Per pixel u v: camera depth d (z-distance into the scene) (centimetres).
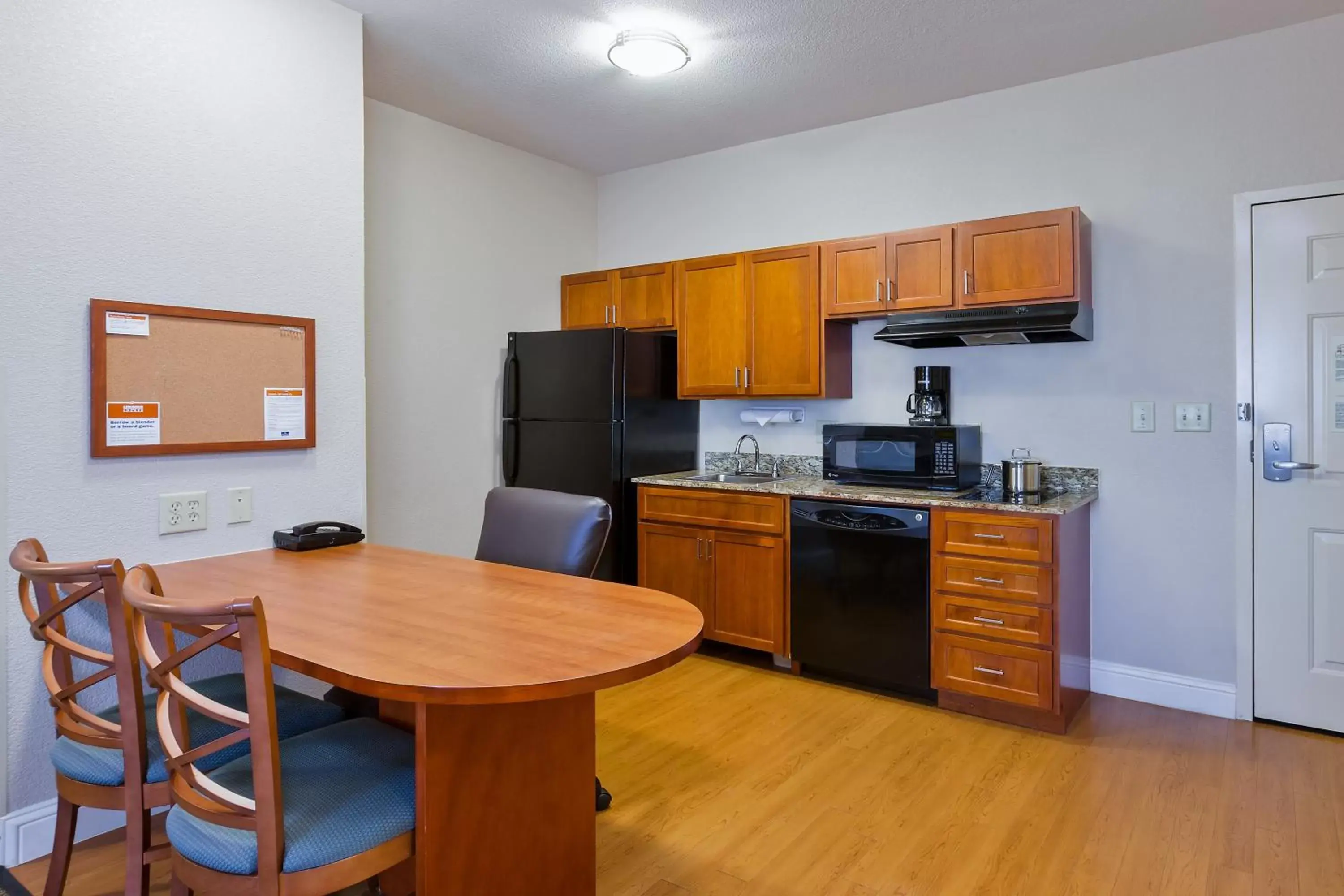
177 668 133
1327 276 282
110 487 213
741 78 331
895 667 316
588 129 396
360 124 272
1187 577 309
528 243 435
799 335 368
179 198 224
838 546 329
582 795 166
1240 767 258
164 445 221
